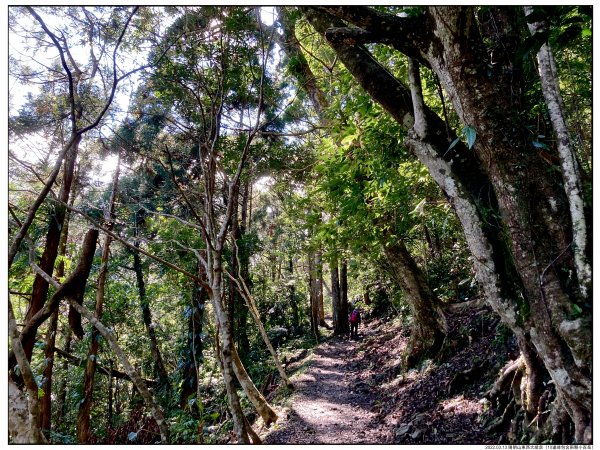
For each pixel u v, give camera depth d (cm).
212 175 464
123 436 923
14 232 350
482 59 312
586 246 261
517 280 301
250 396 471
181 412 889
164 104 610
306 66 832
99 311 903
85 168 749
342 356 1259
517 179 291
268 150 821
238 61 557
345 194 621
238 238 1173
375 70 406
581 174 296
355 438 548
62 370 1095
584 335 248
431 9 311
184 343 1020
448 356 710
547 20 228
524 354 386
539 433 341
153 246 883
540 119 336
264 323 1812
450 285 941
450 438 457
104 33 478
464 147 353
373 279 1402
